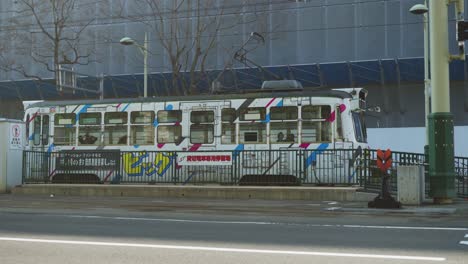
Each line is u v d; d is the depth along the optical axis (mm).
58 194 19750
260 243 8672
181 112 19953
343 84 38594
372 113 30188
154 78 39906
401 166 15055
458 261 7105
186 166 19266
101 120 20906
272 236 9453
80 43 40125
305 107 18641
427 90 25547
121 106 20688
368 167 17359
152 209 14609
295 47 37656
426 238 9141
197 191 18203
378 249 8055
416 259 7250
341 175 17625
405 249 8047
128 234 9727
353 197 16656
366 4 36500
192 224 11211
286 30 37719
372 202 14203
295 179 18188
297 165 18172
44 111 21703
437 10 15617
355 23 36656
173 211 14102
